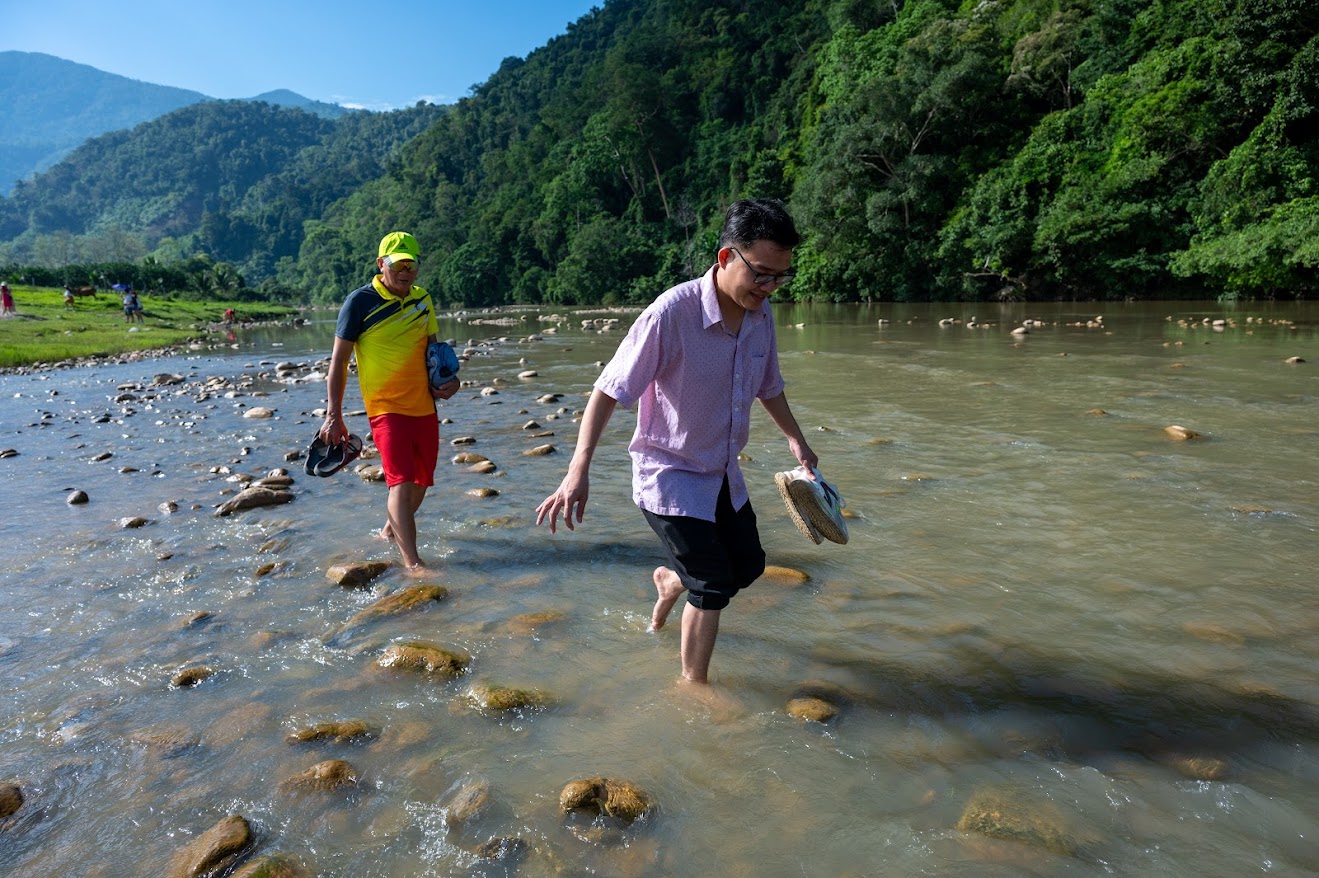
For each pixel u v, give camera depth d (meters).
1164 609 2.88
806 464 2.75
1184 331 14.30
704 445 2.44
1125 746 2.07
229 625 3.15
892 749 2.10
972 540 3.73
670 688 2.48
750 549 2.60
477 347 18.25
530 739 2.22
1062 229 30.17
